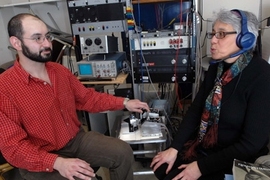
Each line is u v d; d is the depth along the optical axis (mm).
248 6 2121
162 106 1921
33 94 1127
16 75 1103
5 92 1052
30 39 1080
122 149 1307
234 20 995
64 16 2777
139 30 1752
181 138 1248
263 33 1658
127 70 1947
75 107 1462
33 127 1141
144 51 1757
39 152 1053
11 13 2838
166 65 1771
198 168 1027
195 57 1706
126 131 1560
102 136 1400
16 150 1020
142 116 1670
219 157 1018
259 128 974
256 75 1005
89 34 1865
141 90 2121
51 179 1138
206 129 1192
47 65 1277
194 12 1606
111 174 1340
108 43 1751
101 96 1508
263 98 969
